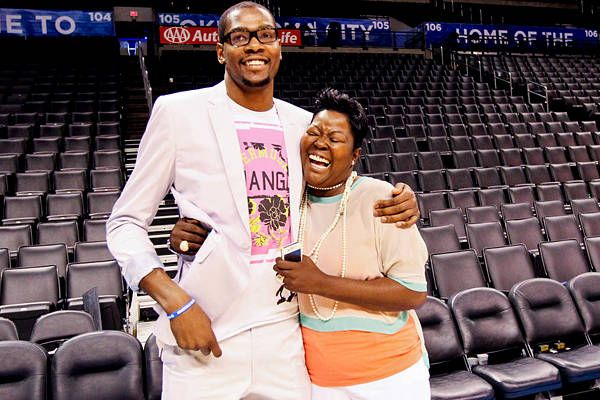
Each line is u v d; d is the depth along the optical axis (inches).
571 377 98.0
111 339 87.4
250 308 45.7
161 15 438.3
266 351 45.9
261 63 45.2
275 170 47.2
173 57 414.9
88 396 83.4
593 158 267.1
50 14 403.2
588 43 530.0
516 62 466.0
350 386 48.3
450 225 164.7
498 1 573.9
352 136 48.4
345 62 441.4
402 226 46.6
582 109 356.8
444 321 102.1
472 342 102.6
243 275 44.4
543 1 585.0
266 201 46.2
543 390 95.7
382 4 556.7
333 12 562.9
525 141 281.0
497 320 105.7
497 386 94.5
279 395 46.8
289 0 533.0
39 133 255.4
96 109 297.9
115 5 487.2
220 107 46.2
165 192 46.6
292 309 49.2
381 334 48.9
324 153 47.8
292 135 49.7
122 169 230.4
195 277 43.4
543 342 108.0
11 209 182.2
